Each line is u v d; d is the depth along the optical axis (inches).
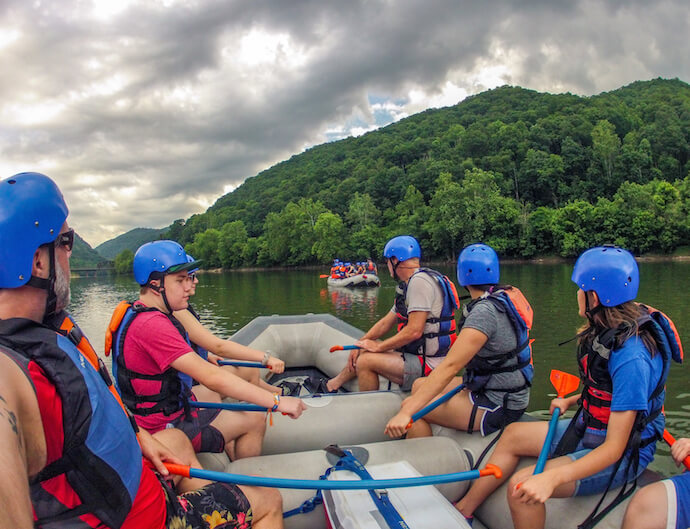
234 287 1289.4
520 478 72.1
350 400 109.7
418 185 3201.3
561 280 1029.2
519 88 5816.9
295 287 1200.8
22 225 34.3
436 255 2345.0
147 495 43.9
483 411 92.6
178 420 79.0
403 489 68.9
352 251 2672.2
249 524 59.5
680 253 1827.0
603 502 74.4
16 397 29.9
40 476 34.0
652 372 69.2
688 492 64.7
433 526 61.0
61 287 38.3
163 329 73.0
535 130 3255.4
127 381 76.1
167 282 80.0
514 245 2114.9
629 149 2723.9
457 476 66.1
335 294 934.4
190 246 3816.4
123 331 75.7
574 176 2780.5
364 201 2881.4
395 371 119.3
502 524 82.7
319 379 168.1
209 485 58.9
